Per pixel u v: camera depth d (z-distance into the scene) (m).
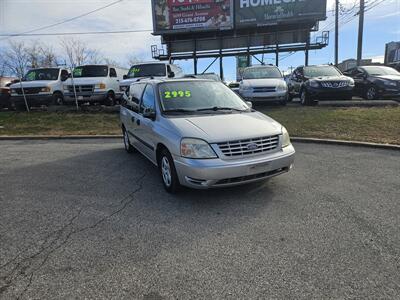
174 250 3.27
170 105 5.23
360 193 4.61
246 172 4.22
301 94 13.60
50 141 9.55
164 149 4.80
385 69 14.59
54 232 3.72
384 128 8.50
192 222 3.88
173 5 29.69
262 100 12.29
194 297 2.57
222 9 29.09
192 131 4.35
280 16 28.61
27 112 14.43
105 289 2.69
